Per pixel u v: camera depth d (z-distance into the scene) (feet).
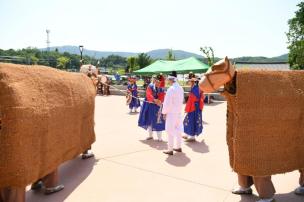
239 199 14.67
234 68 12.78
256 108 12.66
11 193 12.07
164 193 15.49
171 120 22.17
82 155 21.17
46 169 13.82
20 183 11.85
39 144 12.96
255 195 15.10
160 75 27.48
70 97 16.29
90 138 20.40
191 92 26.45
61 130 15.12
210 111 48.91
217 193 15.46
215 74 12.51
